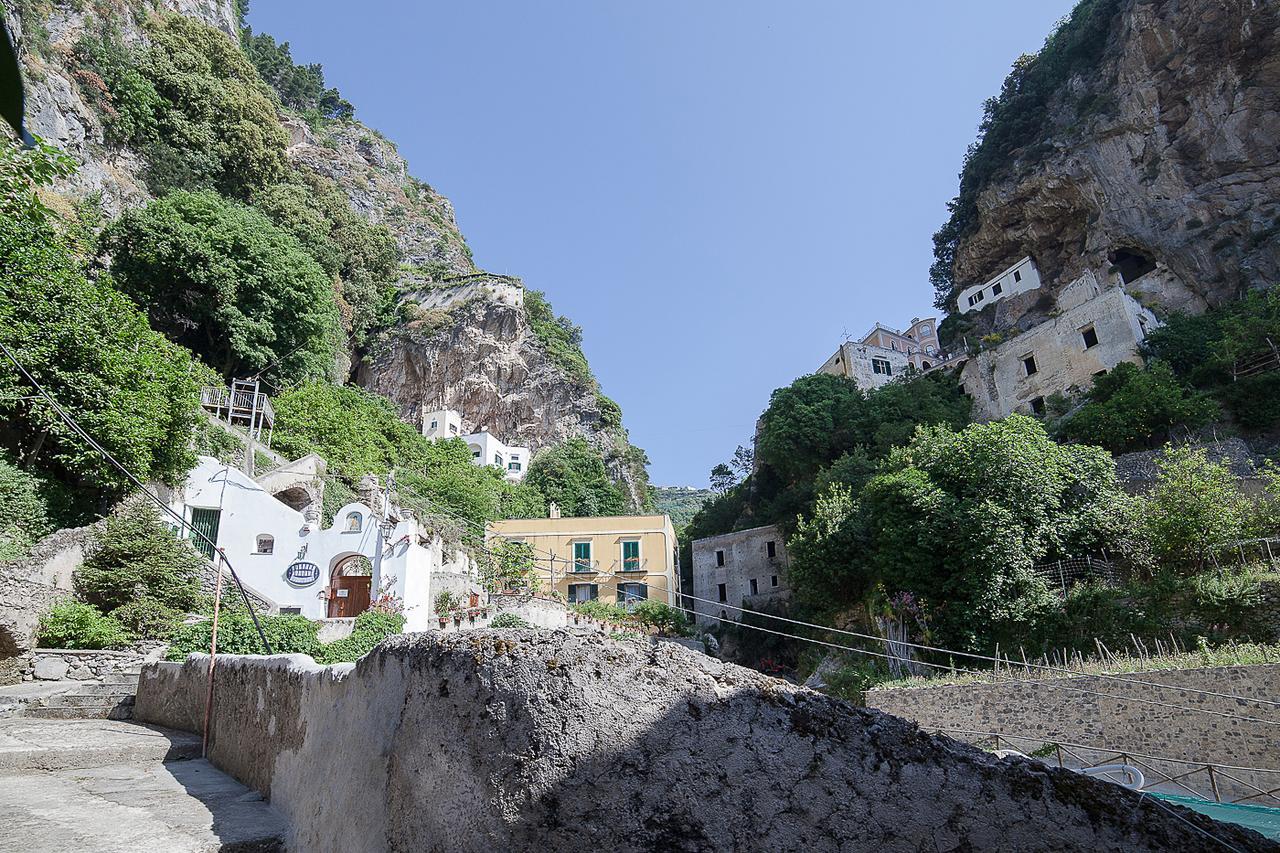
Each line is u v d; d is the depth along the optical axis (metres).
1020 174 56.84
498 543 36.09
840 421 42.28
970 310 59.38
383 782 3.21
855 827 2.57
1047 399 37.25
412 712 3.10
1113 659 17.11
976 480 23.08
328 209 75.38
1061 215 55.28
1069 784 2.75
